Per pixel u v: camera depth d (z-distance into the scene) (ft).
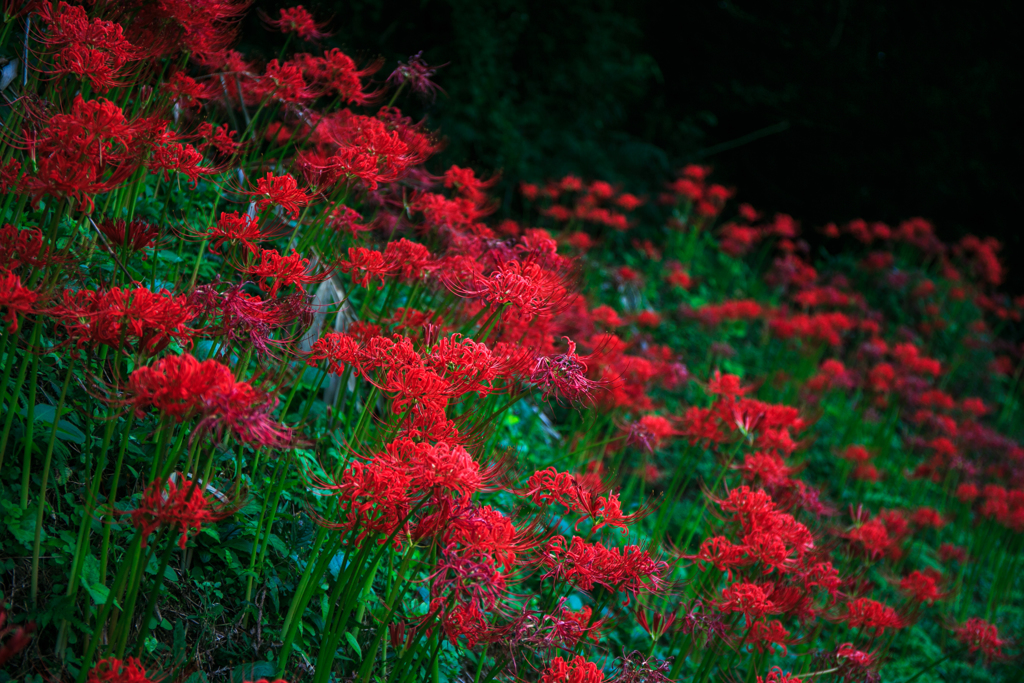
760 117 41.52
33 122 8.19
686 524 13.12
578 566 7.51
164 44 9.66
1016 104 44.24
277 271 7.36
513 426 14.15
